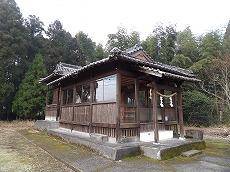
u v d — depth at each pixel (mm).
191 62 22594
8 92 20031
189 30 25609
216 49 21953
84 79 9562
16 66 22453
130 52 10047
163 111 8883
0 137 10766
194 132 8969
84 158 6059
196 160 6012
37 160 6027
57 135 10359
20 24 22906
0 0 22688
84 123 9008
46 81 16109
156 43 22891
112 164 5363
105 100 7777
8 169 5039
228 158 6344
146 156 6203
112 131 7320
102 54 29547
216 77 21484
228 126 17531
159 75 6422
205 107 18969
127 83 10469
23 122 18719
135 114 7664
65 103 11930
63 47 26750
